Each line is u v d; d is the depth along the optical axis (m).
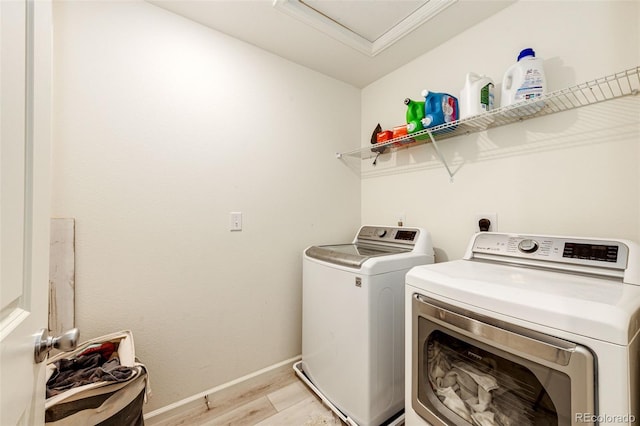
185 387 1.48
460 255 1.60
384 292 1.31
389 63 1.93
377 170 2.17
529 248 1.10
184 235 1.48
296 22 1.52
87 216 1.23
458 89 1.61
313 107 2.02
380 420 1.29
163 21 1.42
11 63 0.46
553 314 0.66
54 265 1.15
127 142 1.32
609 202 1.08
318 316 1.58
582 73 1.15
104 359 1.16
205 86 1.55
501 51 1.41
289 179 1.89
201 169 1.53
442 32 1.60
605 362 0.59
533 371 0.70
